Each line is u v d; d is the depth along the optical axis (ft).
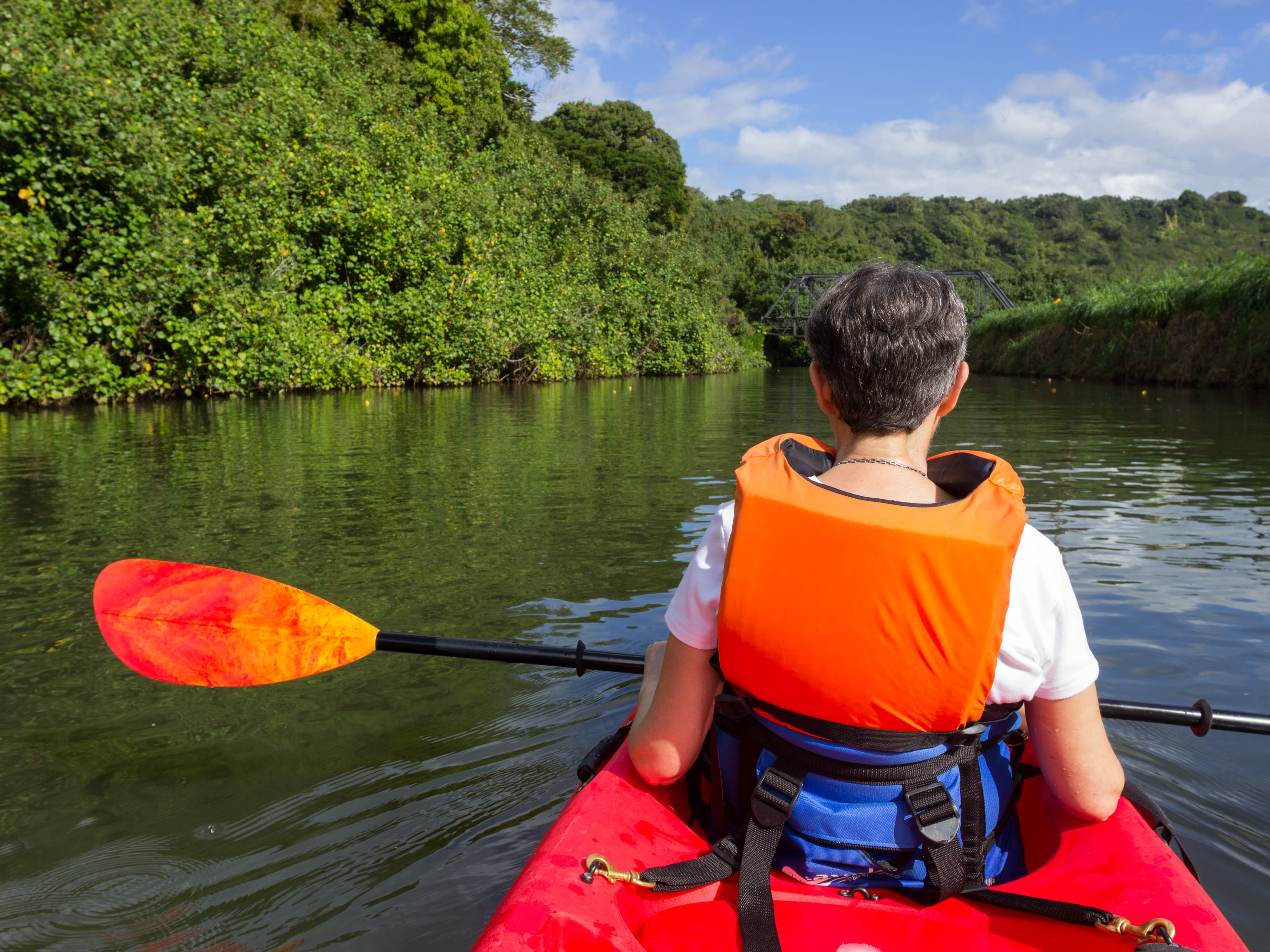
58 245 34.12
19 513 15.24
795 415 37.99
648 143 181.16
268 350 40.37
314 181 47.52
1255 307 52.16
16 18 34.19
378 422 31.17
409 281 53.57
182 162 38.70
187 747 7.27
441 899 5.25
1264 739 7.32
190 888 5.40
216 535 13.88
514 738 7.38
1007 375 84.43
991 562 3.39
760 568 3.64
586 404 42.91
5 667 8.89
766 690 3.77
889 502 3.53
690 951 3.69
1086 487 18.69
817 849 3.96
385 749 7.20
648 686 5.02
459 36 93.20
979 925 3.76
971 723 3.68
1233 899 5.23
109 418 30.68
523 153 89.66
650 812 4.53
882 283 3.86
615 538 13.92
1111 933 3.52
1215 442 26.20
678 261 102.12
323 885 5.41
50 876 5.53
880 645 3.49
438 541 13.67
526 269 63.77
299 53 60.03
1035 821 4.76
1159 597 10.94
